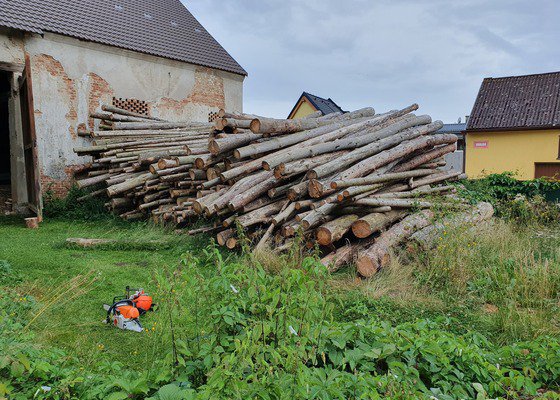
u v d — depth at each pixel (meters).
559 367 3.30
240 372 2.56
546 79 24.88
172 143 10.73
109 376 2.82
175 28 16.89
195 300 3.07
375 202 6.75
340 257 6.26
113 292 5.25
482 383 3.15
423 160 8.89
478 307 5.00
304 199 7.00
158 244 7.65
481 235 7.01
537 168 23.08
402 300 5.01
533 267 5.78
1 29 10.99
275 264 5.83
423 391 2.88
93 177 11.36
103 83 13.25
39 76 11.77
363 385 2.71
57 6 13.16
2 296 4.30
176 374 2.84
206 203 7.22
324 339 3.10
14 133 11.57
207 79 16.45
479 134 24.17
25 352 2.91
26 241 7.91
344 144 7.80
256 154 7.41
